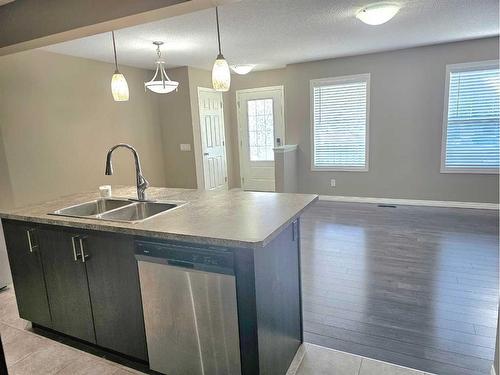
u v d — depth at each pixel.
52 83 4.27
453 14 3.52
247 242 1.50
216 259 1.61
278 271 1.82
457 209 5.16
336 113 5.84
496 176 4.98
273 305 1.77
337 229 4.43
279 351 1.87
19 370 2.10
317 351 2.15
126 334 2.03
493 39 4.67
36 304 2.36
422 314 2.50
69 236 2.08
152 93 6.02
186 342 1.81
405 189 5.57
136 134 5.68
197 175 6.16
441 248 3.66
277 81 6.69
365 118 5.64
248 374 1.67
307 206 2.15
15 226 2.32
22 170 3.95
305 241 4.03
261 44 4.48
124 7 2.29
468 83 4.93
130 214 2.46
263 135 7.02
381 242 3.90
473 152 5.06
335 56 5.51
